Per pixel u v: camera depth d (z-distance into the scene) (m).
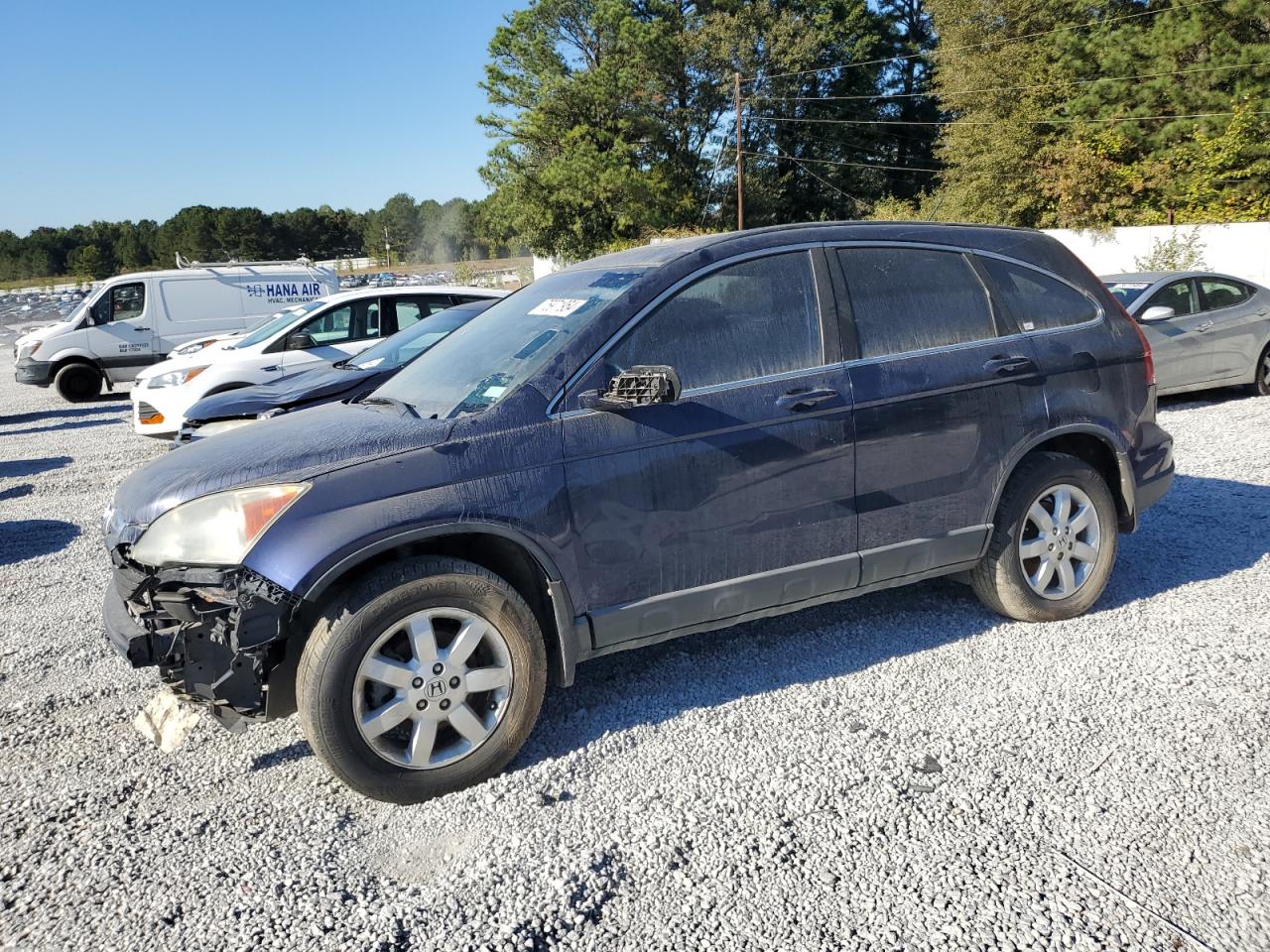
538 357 3.32
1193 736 3.09
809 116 50.34
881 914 2.31
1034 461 3.99
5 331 42.59
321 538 2.78
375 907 2.44
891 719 3.32
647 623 3.30
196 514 2.89
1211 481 6.43
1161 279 9.57
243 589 2.74
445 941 2.29
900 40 53.47
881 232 3.89
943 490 3.76
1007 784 2.87
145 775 3.23
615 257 3.99
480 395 3.29
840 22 50.34
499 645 3.04
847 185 53.41
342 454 2.99
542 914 2.38
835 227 3.82
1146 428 4.26
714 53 45.22
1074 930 2.22
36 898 2.54
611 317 3.31
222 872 2.63
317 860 2.67
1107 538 4.11
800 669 3.78
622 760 3.15
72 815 2.98
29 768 3.32
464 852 2.68
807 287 3.64
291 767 3.25
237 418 6.85
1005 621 4.15
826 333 3.61
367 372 7.02
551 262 48.50
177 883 2.59
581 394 3.21
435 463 2.98
